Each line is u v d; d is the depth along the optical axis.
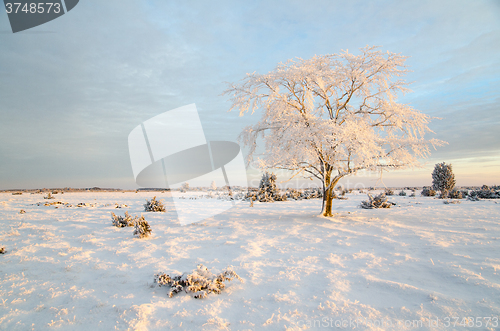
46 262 4.79
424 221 9.41
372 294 3.35
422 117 10.77
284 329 2.54
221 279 3.67
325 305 3.04
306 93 10.40
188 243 6.54
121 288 3.63
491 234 6.68
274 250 5.79
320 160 11.11
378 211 13.39
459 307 2.91
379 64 10.84
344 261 4.83
